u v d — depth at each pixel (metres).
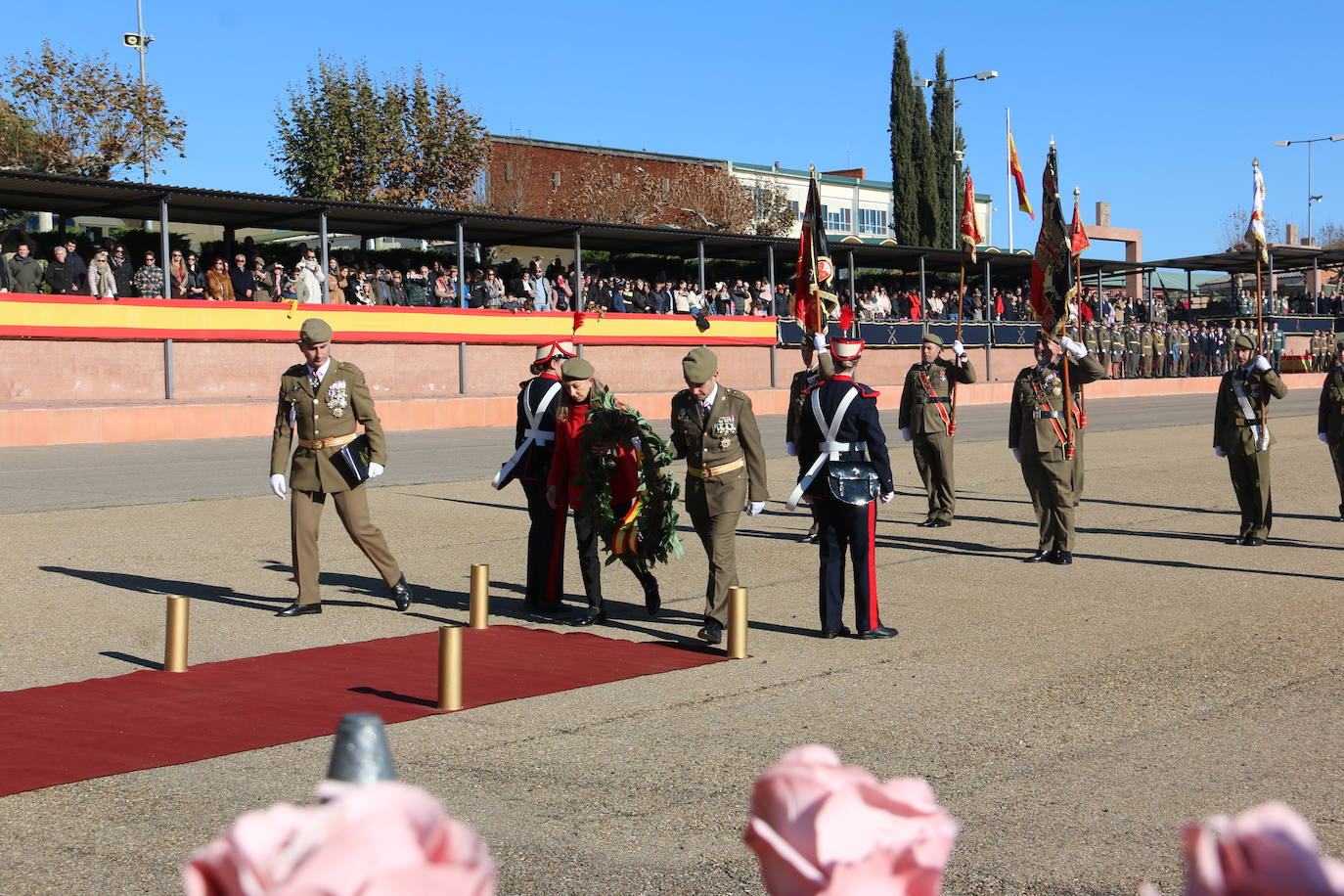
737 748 6.36
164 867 4.78
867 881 1.03
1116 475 19.97
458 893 0.83
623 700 7.33
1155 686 7.64
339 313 28.92
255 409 25.11
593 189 59.25
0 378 24.55
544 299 33.44
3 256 25.17
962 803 5.51
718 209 61.44
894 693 7.51
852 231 75.56
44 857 4.88
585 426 9.61
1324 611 9.95
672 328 35.41
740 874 4.73
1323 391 15.20
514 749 6.34
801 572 12.03
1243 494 13.52
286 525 14.30
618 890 4.59
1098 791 5.67
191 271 28.53
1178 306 57.06
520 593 10.95
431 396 30.41
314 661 8.30
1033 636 9.13
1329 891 0.79
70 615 9.64
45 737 6.48
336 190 41.81
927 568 12.15
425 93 43.16
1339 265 56.25
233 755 6.19
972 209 18.89
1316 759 6.15
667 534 9.46
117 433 23.28
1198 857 0.83
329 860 0.83
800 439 9.27
